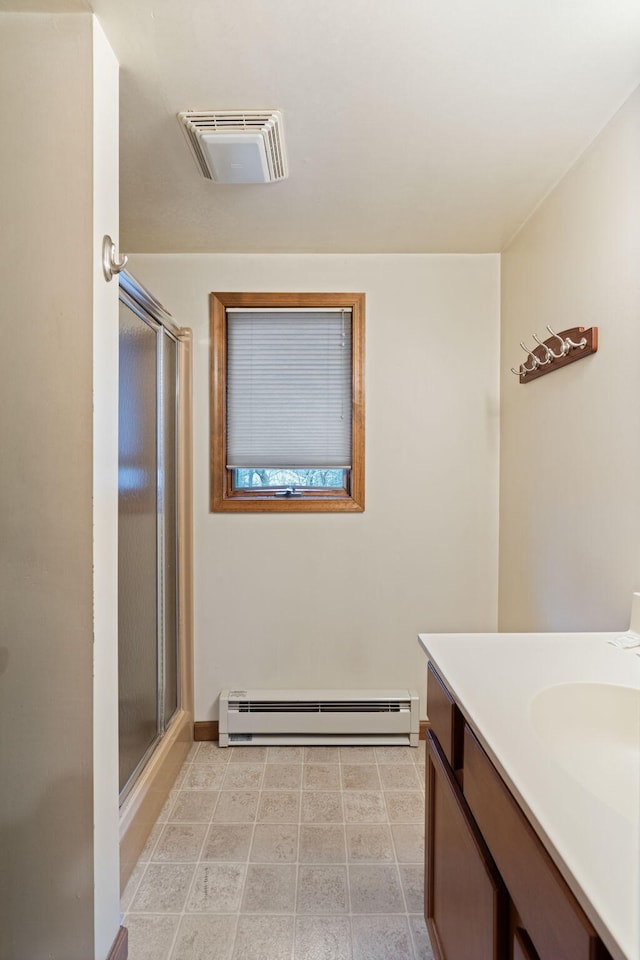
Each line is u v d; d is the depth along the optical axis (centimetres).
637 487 137
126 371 172
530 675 108
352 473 247
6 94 118
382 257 246
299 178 182
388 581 249
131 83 136
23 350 120
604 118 150
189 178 181
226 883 159
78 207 118
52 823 120
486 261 246
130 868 161
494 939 82
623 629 143
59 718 120
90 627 120
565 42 123
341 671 249
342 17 116
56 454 120
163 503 208
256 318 248
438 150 166
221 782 213
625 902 52
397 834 182
